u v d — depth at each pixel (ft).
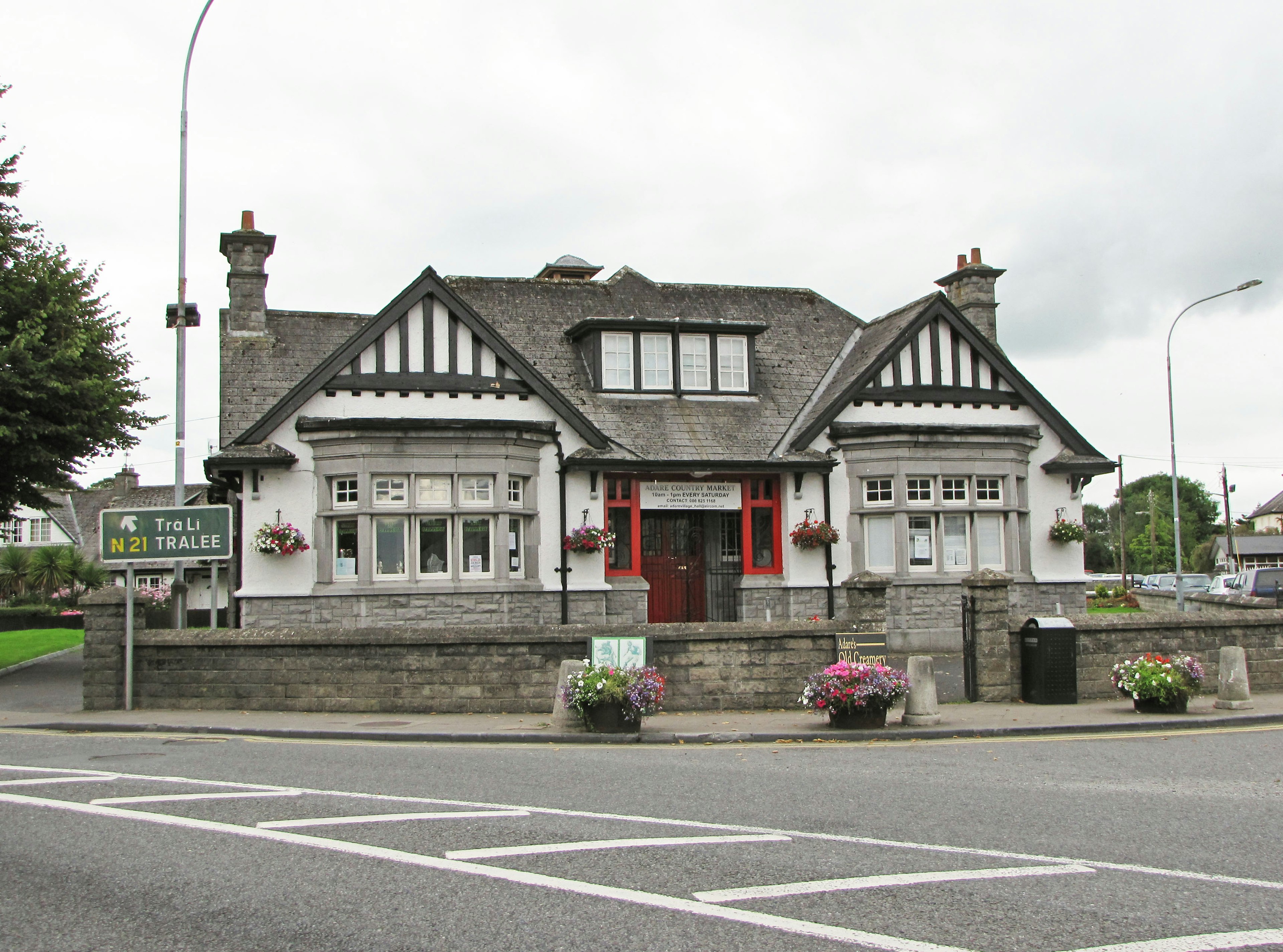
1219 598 78.38
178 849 24.26
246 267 72.64
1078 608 75.05
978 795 30.32
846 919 19.15
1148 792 30.83
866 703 43.39
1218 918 19.29
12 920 19.57
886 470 71.36
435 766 35.58
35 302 64.54
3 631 119.14
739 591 71.00
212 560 64.59
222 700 50.55
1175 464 108.78
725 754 38.73
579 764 36.06
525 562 67.10
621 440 70.38
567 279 94.02
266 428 63.62
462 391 66.69
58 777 33.63
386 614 63.67
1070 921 19.12
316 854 23.72
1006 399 75.15
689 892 20.74
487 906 19.94
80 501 199.31
